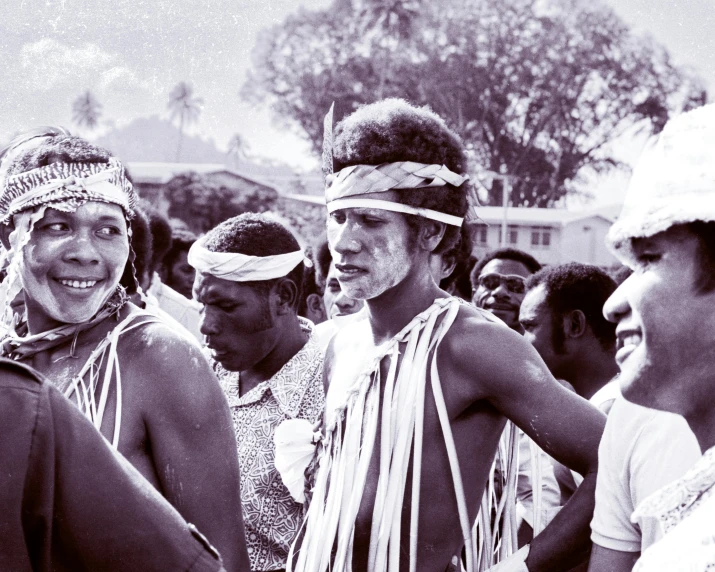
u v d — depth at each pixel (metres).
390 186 1.99
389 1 41.38
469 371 1.96
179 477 1.86
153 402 1.88
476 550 2.04
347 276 2.04
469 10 42.97
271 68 41.22
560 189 44.66
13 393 1.25
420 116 2.06
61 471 1.26
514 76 43.59
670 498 1.10
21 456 1.23
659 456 1.54
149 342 1.93
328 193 2.07
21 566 1.23
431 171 2.01
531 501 2.72
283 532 2.42
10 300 2.08
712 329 1.10
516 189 44.59
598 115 43.72
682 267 1.11
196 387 1.90
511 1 42.97
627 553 1.62
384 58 42.53
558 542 1.88
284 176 42.34
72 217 1.91
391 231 2.01
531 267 4.56
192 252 2.56
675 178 1.10
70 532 1.27
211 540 1.87
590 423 1.87
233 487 1.92
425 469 1.98
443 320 2.03
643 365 1.14
